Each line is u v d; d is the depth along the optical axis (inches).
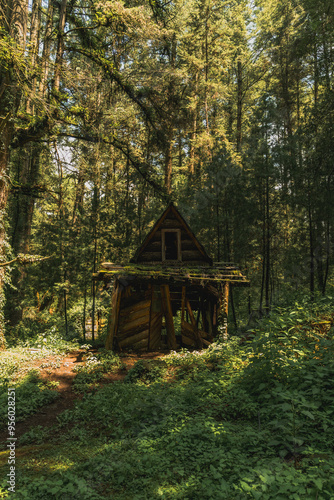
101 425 254.1
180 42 970.1
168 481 161.0
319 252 606.2
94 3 602.2
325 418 187.3
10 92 495.2
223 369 312.2
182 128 864.3
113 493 157.8
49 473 182.5
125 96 769.6
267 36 1007.6
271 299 609.0
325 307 378.0
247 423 213.5
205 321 581.6
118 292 480.1
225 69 1059.3
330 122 581.9
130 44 692.7
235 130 1155.9
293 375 236.1
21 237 783.1
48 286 741.9
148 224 785.6
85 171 800.3
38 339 517.3
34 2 641.0
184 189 839.1
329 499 124.2
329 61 678.5
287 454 170.9
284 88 900.0
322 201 567.2
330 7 626.2
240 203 631.8
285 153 592.1
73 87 634.2
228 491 140.7
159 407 249.0
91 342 603.5
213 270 495.8
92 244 692.1
